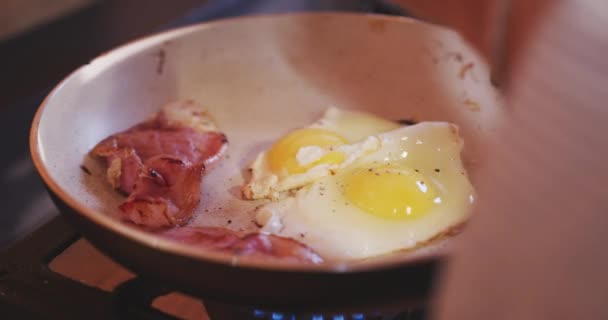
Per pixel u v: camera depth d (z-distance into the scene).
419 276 0.35
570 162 0.29
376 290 0.35
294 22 0.52
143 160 0.47
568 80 0.28
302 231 0.43
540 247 0.31
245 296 0.36
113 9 0.82
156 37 0.49
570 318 0.31
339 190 0.45
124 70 0.48
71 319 0.39
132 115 0.49
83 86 0.46
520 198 0.31
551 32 0.28
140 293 0.40
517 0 0.29
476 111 0.48
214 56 0.51
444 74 0.50
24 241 0.43
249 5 0.67
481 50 0.33
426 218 0.44
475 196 0.45
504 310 0.32
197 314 0.42
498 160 0.31
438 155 0.47
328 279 0.34
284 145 0.47
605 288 0.30
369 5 0.57
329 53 0.52
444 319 0.33
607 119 0.27
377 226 0.43
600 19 0.27
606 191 0.28
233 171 0.48
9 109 0.65
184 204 0.44
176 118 0.50
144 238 0.35
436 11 0.36
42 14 0.75
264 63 0.52
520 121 0.30
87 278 0.44
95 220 0.36
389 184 0.44
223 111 0.51
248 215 0.45
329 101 0.51
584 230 0.29
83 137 0.46
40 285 0.40
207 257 0.35
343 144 0.47
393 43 0.51
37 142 0.41
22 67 0.70
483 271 0.32
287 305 0.36
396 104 0.51
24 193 0.67
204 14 0.66
